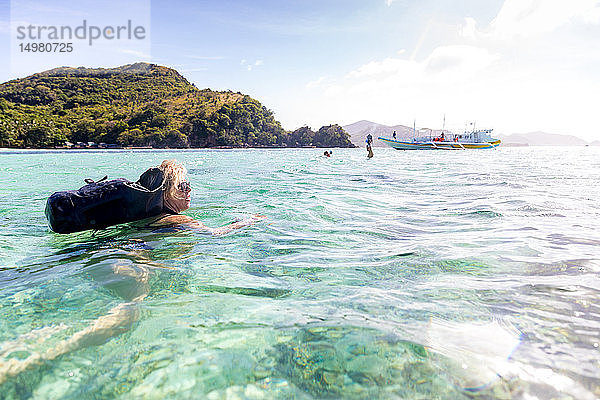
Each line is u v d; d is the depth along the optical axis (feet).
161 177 13.92
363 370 4.79
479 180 33.22
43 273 8.61
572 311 6.53
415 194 23.66
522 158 100.32
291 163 69.92
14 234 12.75
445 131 254.06
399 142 228.84
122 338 5.64
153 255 10.21
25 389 4.41
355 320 6.26
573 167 54.95
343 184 30.07
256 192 24.35
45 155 122.21
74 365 4.93
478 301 7.04
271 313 6.55
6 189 26.81
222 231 13.16
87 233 12.59
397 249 10.90
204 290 7.66
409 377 4.62
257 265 9.39
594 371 4.73
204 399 4.24
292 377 4.66
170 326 6.03
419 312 6.56
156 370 4.82
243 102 525.75
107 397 4.29
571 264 9.25
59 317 6.34
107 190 12.59
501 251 10.50
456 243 11.48
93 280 8.17
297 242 11.76
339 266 9.34
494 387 4.41
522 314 6.43
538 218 15.35
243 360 5.04
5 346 5.33
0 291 7.50
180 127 413.18
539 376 4.64
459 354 5.16
